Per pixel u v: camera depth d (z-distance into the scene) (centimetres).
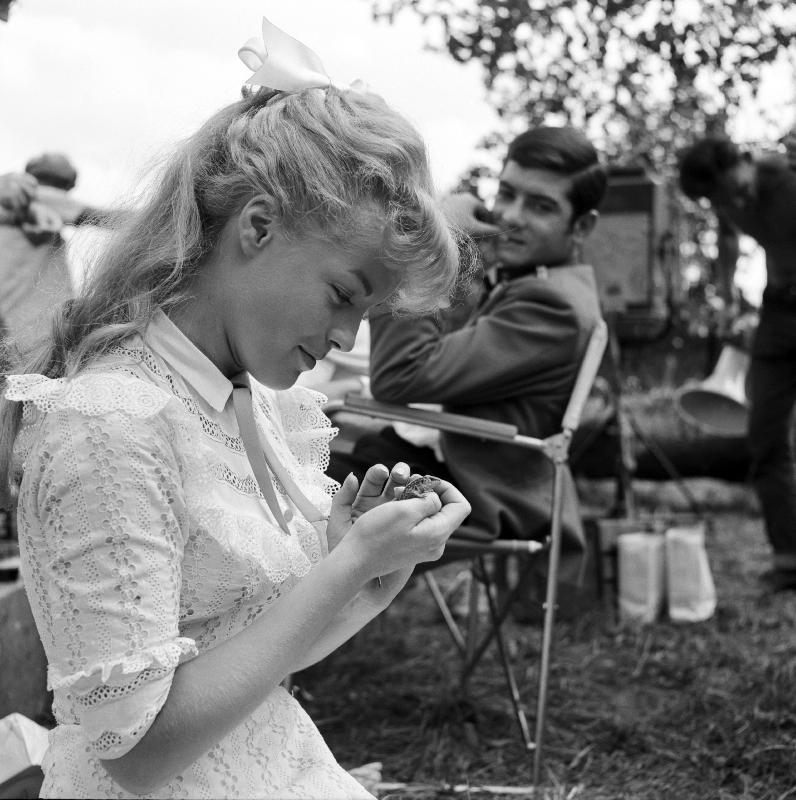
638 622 418
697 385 502
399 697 328
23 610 297
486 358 271
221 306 133
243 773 130
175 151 137
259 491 137
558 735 300
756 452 482
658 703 329
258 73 134
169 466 122
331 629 149
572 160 289
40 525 121
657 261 504
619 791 264
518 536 277
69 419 120
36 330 141
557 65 363
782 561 478
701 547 435
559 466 266
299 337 130
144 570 117
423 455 291
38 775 199
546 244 291
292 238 127
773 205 446
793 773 267
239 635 122
